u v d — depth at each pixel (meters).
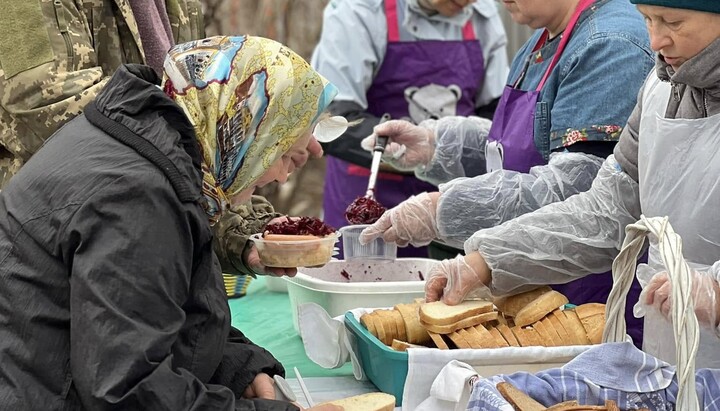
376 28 3.03
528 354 1.55
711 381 1.31
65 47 1.96
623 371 1.35
